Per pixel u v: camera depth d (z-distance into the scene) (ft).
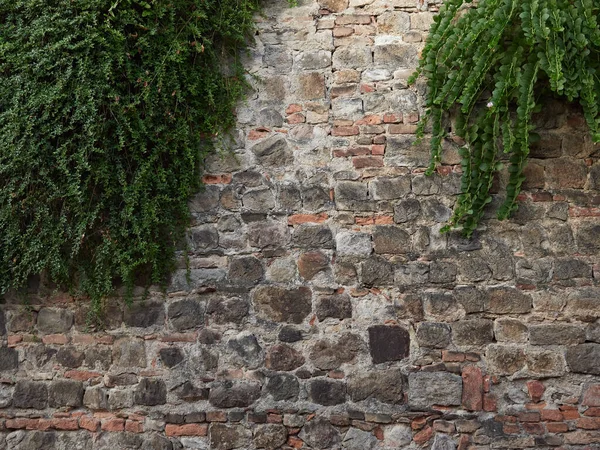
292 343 11.16
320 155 11.53
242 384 11.10
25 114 10.50
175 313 11.28
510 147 10.21
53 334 11.33
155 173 11.02
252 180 11.53
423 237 11.27
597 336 10.90
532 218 11.25
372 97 11.60
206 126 11.43
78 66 10.53
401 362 11.02
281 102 11.67
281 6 11.80
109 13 10.59
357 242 11.30
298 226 11.40
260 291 11.28
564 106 11.39
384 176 11.43
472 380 10.91
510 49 10.47
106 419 11.15
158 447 11.02
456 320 11.06
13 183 10.53
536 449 10.75
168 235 11.32
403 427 10.89
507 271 11.12
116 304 11.32
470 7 11.00
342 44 11.71
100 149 10.50
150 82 10.79
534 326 10.99
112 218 10.78
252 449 10.94
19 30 10.66
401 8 11.73
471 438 10.82
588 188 11.28
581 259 11.12
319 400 10.99
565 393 10.84
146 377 11.18
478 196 11.09
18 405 11.21
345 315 11.16
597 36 9.78
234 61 11.62
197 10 11.07
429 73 11.25
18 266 10.68
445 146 11.41
